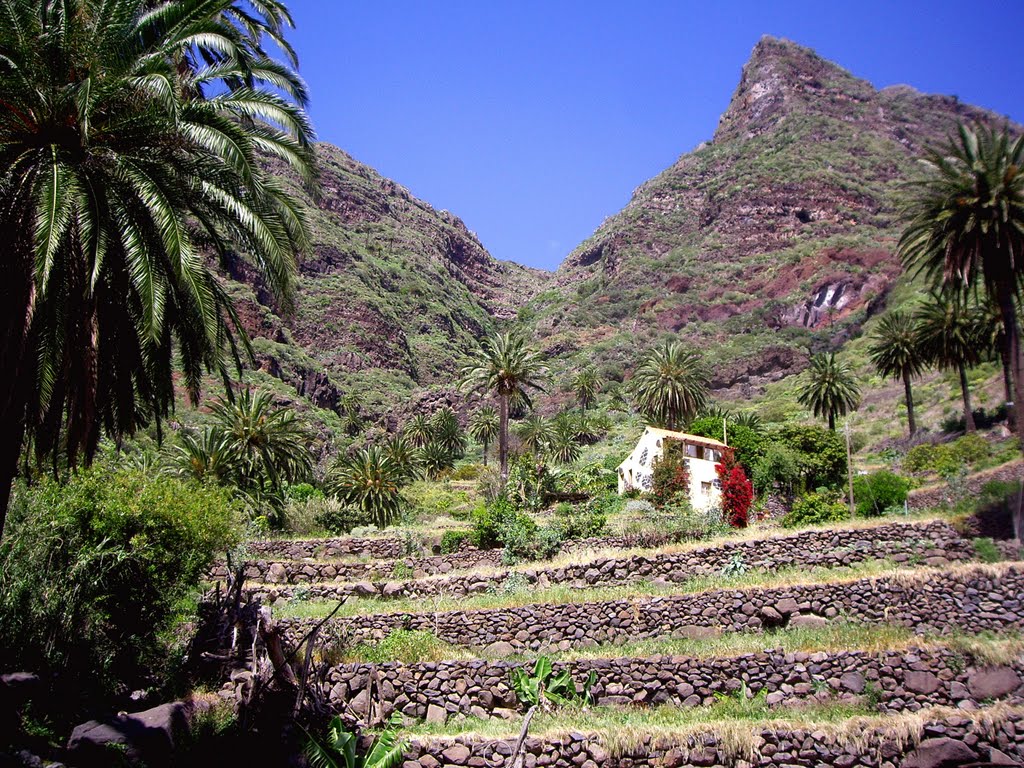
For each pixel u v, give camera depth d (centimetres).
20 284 1209
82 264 1253
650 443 5069
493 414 10081
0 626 1385
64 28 1262
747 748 1538
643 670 1833
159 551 1788
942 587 2016
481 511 4659
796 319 18050
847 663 1756
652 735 1569
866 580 2072
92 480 1752
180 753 1384
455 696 1808
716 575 2392
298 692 1582
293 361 13612
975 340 5166
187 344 1462
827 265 19412
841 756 1527
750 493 3316
